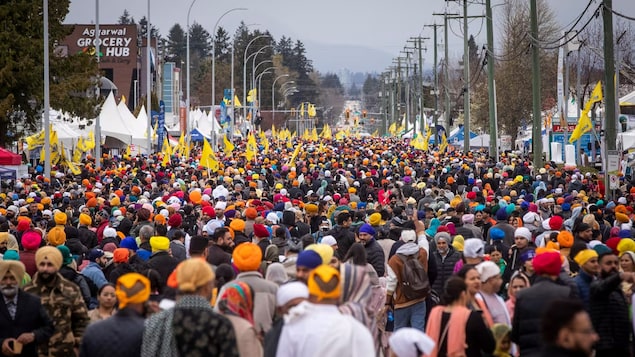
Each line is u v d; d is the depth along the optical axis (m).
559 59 88.81
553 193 48.19
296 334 13.41
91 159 86.25
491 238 24.83
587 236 26.53
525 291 16.06
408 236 23.31
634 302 17.08
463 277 16.77
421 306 23.41
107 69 190.75
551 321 11.66
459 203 34.75
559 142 105.75
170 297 16.27
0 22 65.25
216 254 23.11
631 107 119.06
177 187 54.06
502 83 145.00
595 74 134.62
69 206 43.38
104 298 17.12
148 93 98.12
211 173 70.06
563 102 91.88
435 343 15.54
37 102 67.19
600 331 16.80
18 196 49.09
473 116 177.50
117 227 33.31
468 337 15.45
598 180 61.34
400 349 14.02
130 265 21.94
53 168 75.25
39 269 17.16
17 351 16.34
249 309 15.79
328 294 13.53
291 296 14.22
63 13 68.50
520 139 145.25
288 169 76.44
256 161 92.19
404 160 93.19
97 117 75.56
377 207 37.09
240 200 43.53
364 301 16.20
